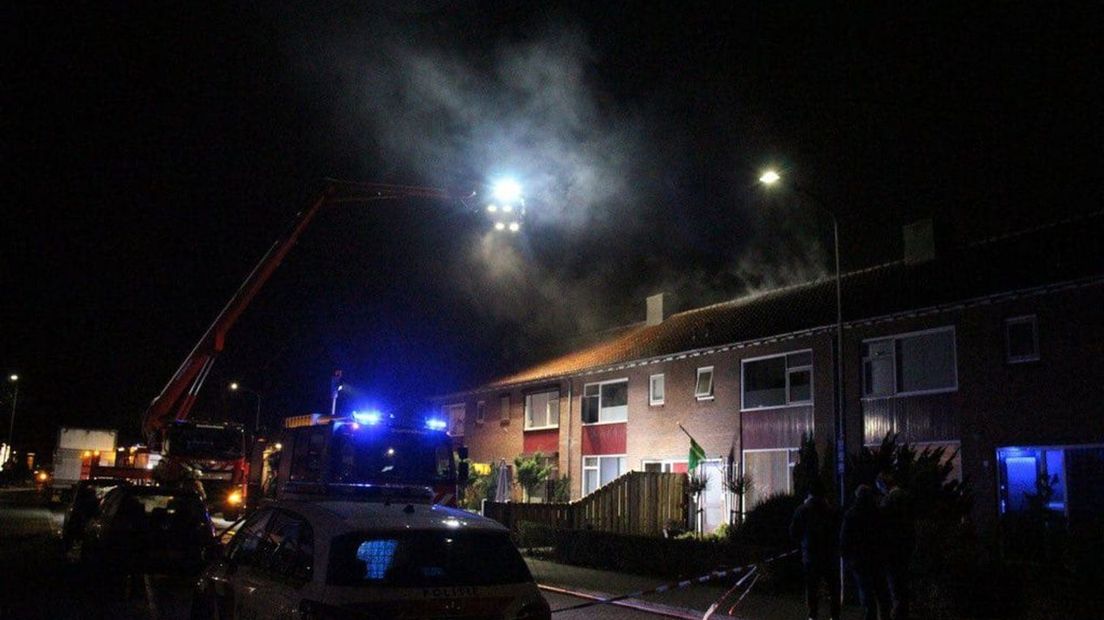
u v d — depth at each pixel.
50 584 13.45
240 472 23.64
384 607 5.70
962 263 22.95
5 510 32.75
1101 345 17.80
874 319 22.02
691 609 13.08
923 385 21.12
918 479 14.95
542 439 34.44
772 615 12.52
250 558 7.26
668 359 28.64
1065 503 17.88
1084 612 12.38
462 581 6.07
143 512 14.15
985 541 13.87
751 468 25.16
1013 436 19.00
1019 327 19.38
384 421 16.98
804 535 11.09
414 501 8.38
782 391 24.66
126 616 10.88
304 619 5.75
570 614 13.12
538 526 21.36
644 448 29.16
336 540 6.04
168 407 21.80
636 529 23.66
